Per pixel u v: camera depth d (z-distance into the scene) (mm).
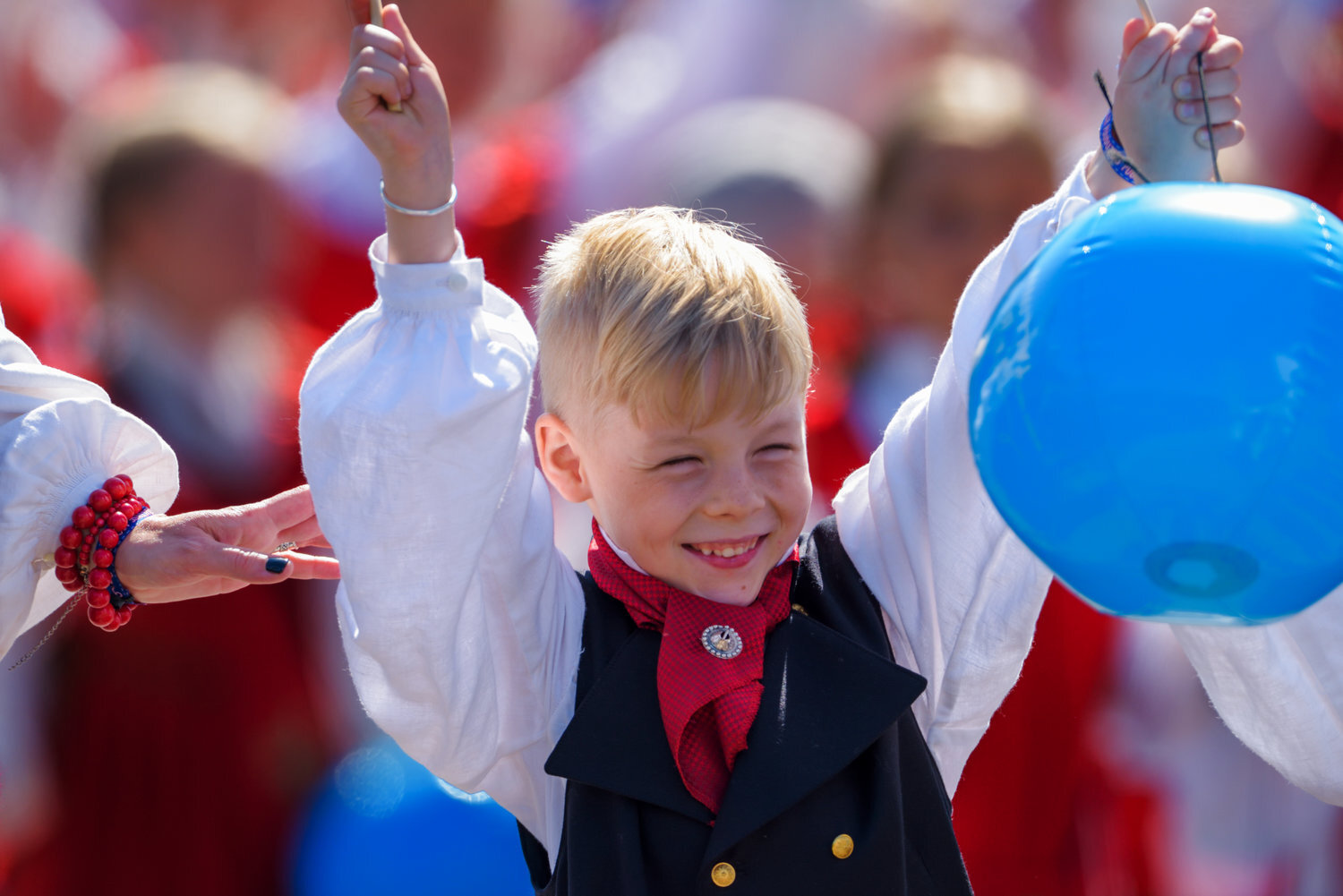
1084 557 4879
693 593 6695
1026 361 4891
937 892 6621
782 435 6531
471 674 6566
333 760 11656
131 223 11672
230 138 12164
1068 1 18266
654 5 16688
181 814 11078
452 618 6320
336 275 13336
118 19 18359
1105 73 18516
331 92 15273
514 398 6277
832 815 6457
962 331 6785
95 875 10977
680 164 12812
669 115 15133
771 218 11812
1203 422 4543
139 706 11023
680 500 6453
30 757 11422
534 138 14859
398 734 6582
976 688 7188
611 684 6594
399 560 6199
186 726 11102
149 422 11383
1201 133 6125
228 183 11930
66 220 13852
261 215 12141
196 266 11695
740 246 6742
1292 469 4570
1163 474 4590
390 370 6164
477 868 10750
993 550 7023
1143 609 4922
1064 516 4840
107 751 11023
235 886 11141
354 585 6207
